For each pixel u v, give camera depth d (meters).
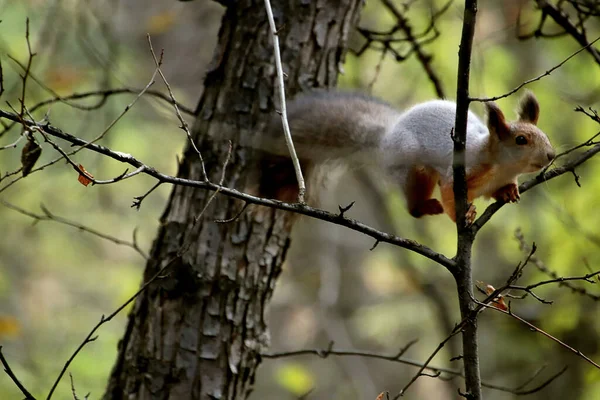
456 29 12.58
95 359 11.21
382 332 14.91
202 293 6.67
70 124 11.33
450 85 12.48
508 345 12.98
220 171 6.77
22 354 12.09
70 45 11.34
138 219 16.55
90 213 15.89
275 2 7.03
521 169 6.30
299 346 16.25
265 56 6.92
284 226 6.88
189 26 14.77
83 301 15.75
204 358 6.64
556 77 12.70
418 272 13.52
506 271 13.41
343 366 14.81
